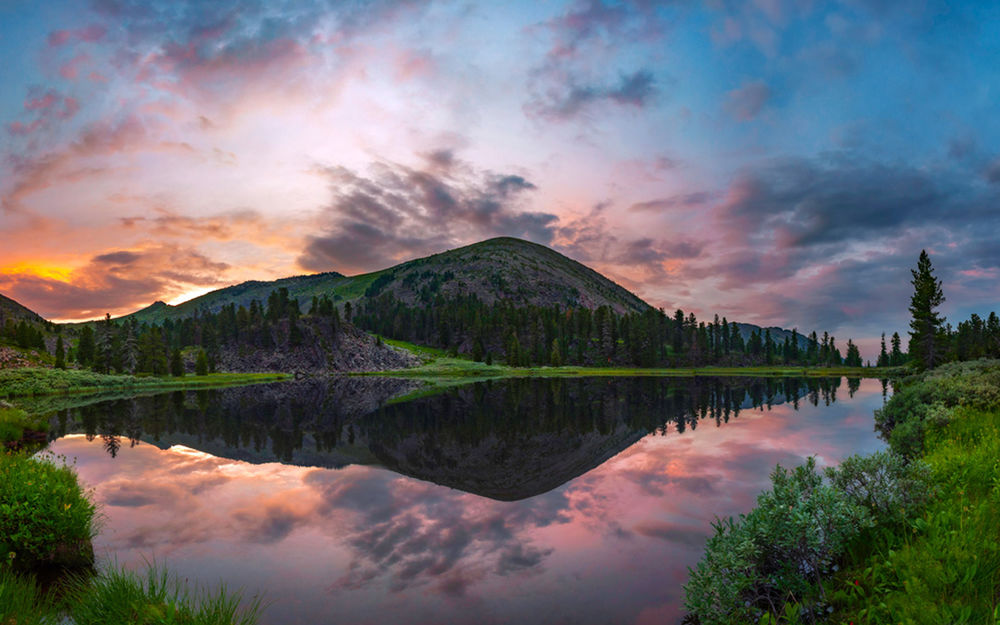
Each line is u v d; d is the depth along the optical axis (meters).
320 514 12.76
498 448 23.38
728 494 13.98
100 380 83.31
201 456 21.62
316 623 7.07
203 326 185.12
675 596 7.86
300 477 17.36
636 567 9.05
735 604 6.12
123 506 13.59
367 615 7.35
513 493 14.86
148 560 9.55
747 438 23.81
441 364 161.88
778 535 6.51
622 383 90.06
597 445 23.39
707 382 91.00
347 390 80.44
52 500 9.16
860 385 75.94
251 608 7.56
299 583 8.51
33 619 5.57
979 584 5.20
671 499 13.58
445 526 11.70
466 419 35.88
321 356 157.12
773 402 44.94
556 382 97.31
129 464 19.75
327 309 180.38
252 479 17.06
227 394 71.38
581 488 15.09
